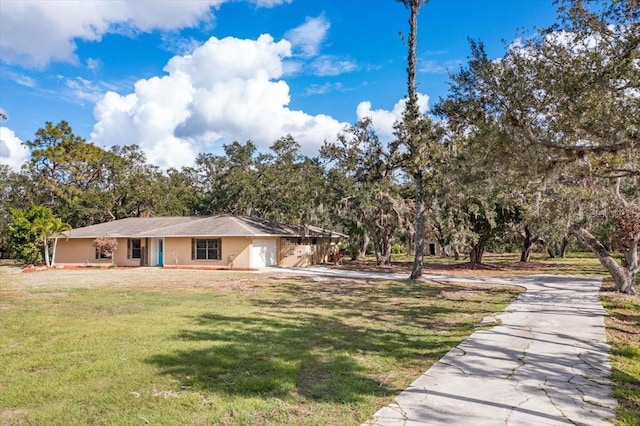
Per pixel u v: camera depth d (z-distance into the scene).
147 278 18.81
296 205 32.94
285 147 36.09
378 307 11.10
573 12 8.16
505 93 8.91
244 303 11.65
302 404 4.36
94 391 4.76
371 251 44.16
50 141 36.75
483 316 9.48
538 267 25.47
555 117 8.84
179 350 6.43
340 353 6.38
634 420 3.86
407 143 18.75
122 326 8.27
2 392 4.75
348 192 24.33
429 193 18.11
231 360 5.90
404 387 4.89
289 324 8.68
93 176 39.03
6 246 36.66
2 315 9.54
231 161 37.72
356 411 4.17
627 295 12.41
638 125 7.46
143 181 37.09
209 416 4.04
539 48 8.81
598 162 9.92
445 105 11.27
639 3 7.39
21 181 36.94
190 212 40.22
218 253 24.69
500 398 4.45
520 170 9.91
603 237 20.12
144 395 4.62
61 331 7.81
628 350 6.35
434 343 7.04
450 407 4.22
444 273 21.77
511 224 23.94
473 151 10.45
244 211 37.50
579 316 9.20
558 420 3.88
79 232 27.30
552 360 5.87
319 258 29.34
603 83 7.66
